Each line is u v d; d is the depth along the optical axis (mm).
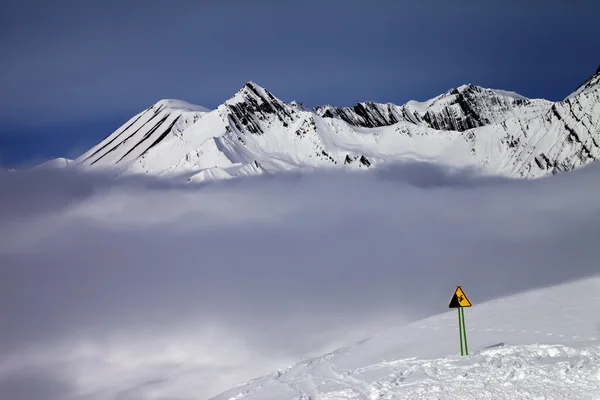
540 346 23031
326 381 25906
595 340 23062
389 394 20578
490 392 18328
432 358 25516
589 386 17375
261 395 26266
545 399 16891
